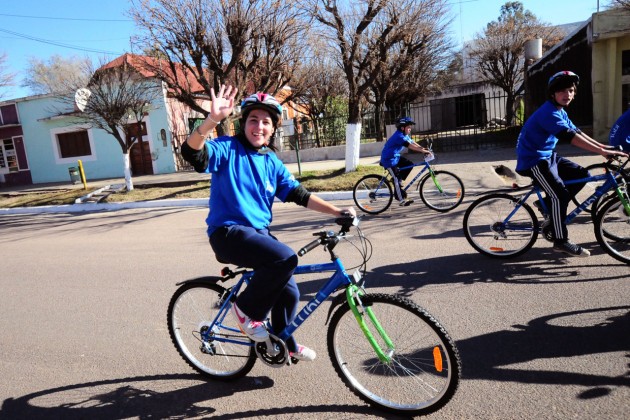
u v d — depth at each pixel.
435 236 6.11
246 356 3.03
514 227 4.82
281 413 2.71
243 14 11.34
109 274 5.84
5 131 21.48
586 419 2.38
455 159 13.80
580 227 5.72
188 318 3.25
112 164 20.39
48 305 4.91
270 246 2.57
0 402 3.06
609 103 14.05
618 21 13.11
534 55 19.55
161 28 11.34
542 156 4.45
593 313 3.51
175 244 7.20
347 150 12.69
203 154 2.47
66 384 3.24
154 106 18.97
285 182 2.84
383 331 2.52
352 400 2.77
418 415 2.54
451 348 2.37
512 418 2.44
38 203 14.02
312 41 12.52
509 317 3.58
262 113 2.64
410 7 11.87
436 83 26.11
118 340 3.88
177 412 2.80
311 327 3.78
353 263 5.27
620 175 4.54
